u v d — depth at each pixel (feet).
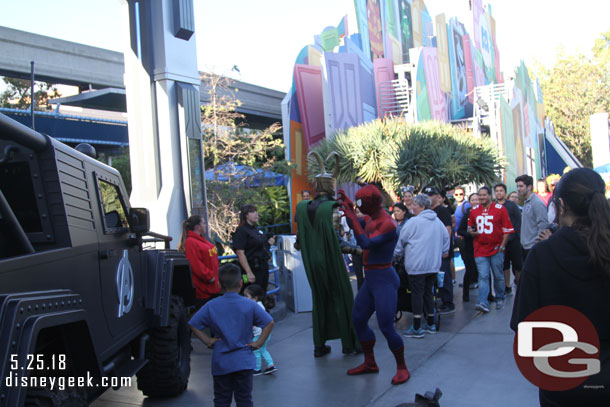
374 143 58.23
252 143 49.73
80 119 48.70
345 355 20.58
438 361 19.19
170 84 27.48
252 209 23.52
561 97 200.23
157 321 16.14
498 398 15.39
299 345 22.47
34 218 11.53
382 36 93.35
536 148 132.57
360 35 83.66
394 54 97.40
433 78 89.76
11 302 8.68
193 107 28.25
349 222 17.43
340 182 61.05
